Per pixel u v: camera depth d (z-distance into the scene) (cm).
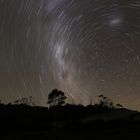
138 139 2025
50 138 2030
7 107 3847
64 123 2723
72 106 4178
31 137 2061
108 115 3203
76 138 2048
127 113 3294
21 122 2777
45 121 3041
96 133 2255
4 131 2345
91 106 4262
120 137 2092
